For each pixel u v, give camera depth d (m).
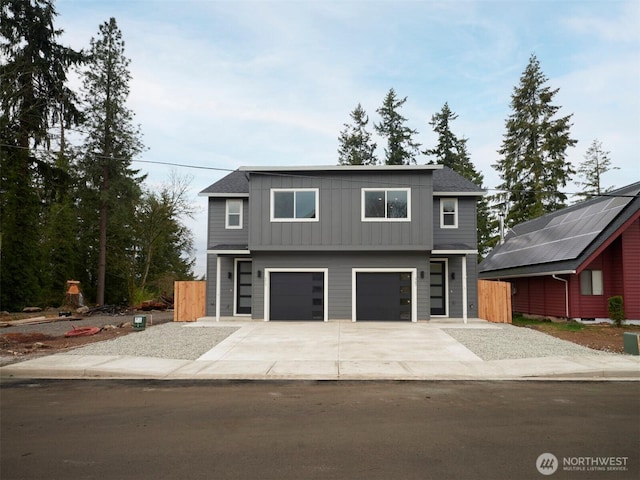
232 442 5.76
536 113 41.19
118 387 9.20
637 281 18.91
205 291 21.72
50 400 8.07
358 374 10.31
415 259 19.58
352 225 19.48
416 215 19.41
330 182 19.62
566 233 22.78
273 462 5.07
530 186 41.16
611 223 19.27
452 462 5.07
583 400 8.04
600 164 46.72
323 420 6.76
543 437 5.96
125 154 31.33
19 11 28.05
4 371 10.57
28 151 28.53
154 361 11.63
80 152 30.66
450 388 9.08
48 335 16.53
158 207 36.44
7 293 27.22
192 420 6.77
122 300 37.66
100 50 30.78
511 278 26.53
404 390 8.89
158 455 5.30
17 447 5.60
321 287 19.78
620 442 5.77
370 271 19.67
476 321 19.89
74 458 5.21
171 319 21.92
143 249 38.03
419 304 19.45
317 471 4.81
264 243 19.55
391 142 49.06
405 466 4.95
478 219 47.34
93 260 35.72
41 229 32.53
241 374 10.34
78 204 34.22
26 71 27.88
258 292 19.86
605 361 11.50
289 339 14.88
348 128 50.25
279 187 19.66
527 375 10.29
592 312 19.62
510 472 4.80
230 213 22.22
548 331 16.77
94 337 15.69
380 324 18.47
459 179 22.78
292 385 9.38
